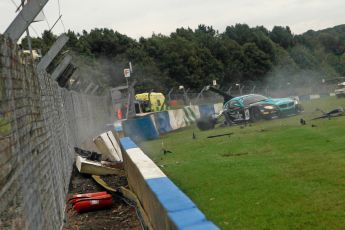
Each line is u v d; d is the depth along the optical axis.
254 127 17.39
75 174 11.80
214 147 13.11
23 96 5.07
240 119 19.83
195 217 3.32
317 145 10.73
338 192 6.45
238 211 6.16
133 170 7.53
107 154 13.55
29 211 4.36
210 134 17.55
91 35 72.19
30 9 6.29
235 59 83.38
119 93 30.16
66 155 10.80
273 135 13.76
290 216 5.68
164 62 72.56
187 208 3.64
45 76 8.29
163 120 21.94
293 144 11.40
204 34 98.19
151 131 19.42
